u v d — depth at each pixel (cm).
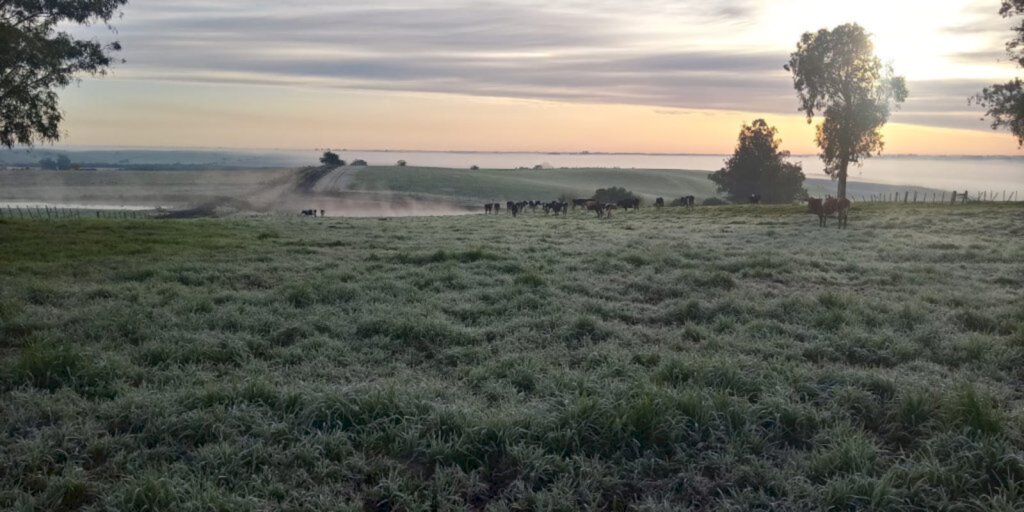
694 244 2394
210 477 550
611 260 1802
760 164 10581
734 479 563
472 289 1395
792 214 4612
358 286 1378
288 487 548
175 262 1786
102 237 2466
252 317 1104
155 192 11306
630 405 646
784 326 1063
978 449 572
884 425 670
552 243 2447
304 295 1277
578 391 707
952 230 3075
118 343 959
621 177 16438
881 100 5769
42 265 1684
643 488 559
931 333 1008
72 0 3036
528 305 1241
